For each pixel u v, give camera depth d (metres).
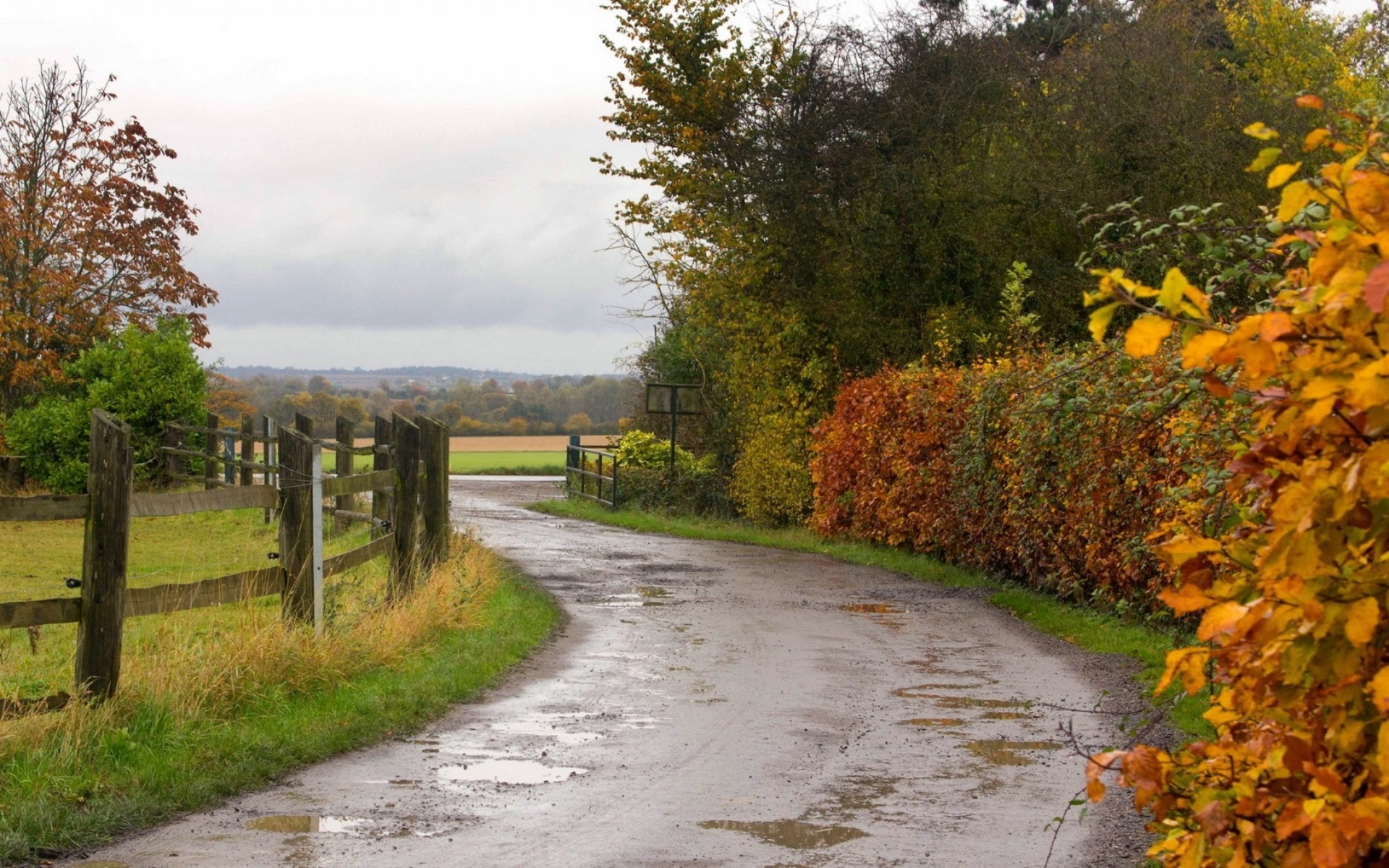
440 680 8.41
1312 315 1.89
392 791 6.03
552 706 8.07
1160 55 18.05
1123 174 17.31
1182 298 1.98
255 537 16.92
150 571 13.48
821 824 5.56
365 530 15.13
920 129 20.00
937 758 6.73
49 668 8.15
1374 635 1.90
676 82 21.92
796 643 10.61
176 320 31.31
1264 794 2.05
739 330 23.39
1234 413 6.43
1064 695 8.39
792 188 20.41
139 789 5.72
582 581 14.95
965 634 11.15
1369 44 25.77
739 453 25.69
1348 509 1.79
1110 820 5.59
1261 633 1.90
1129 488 10.54
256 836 5.29
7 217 28.30
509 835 5.35
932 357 19.25
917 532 17.09
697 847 5.21
